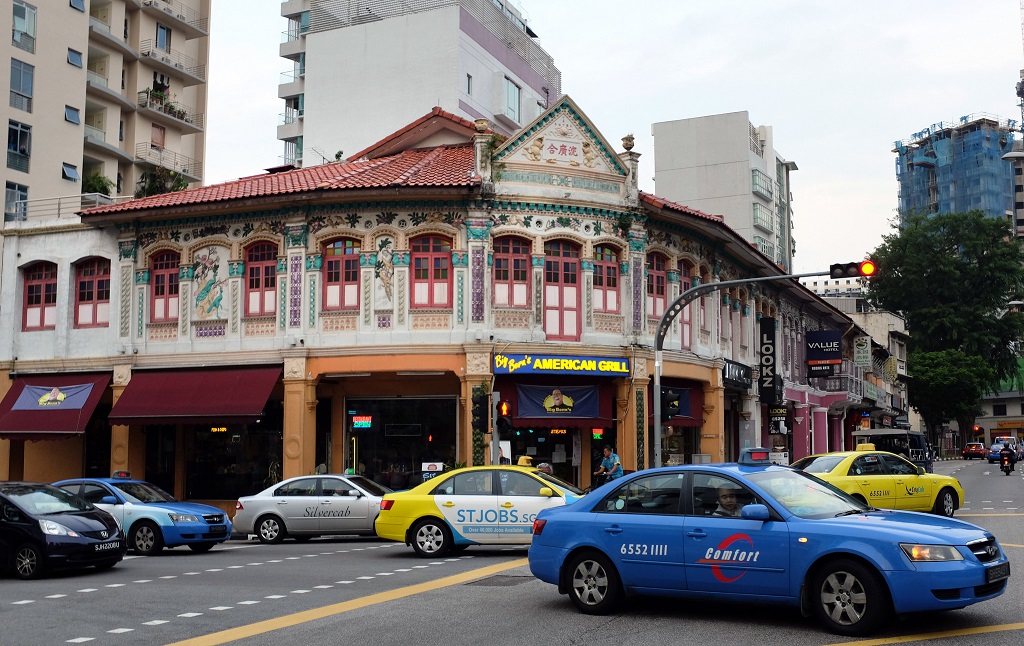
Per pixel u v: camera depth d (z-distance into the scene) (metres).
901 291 93.25
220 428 31.47
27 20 48.50
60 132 49.78
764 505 10.69
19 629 11.69
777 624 10.79
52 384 31.97
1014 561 15.27
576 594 11.73
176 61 60.53
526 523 17.94
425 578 15.09
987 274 90.31
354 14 55.06
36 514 16.66
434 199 28.98
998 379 94.56
